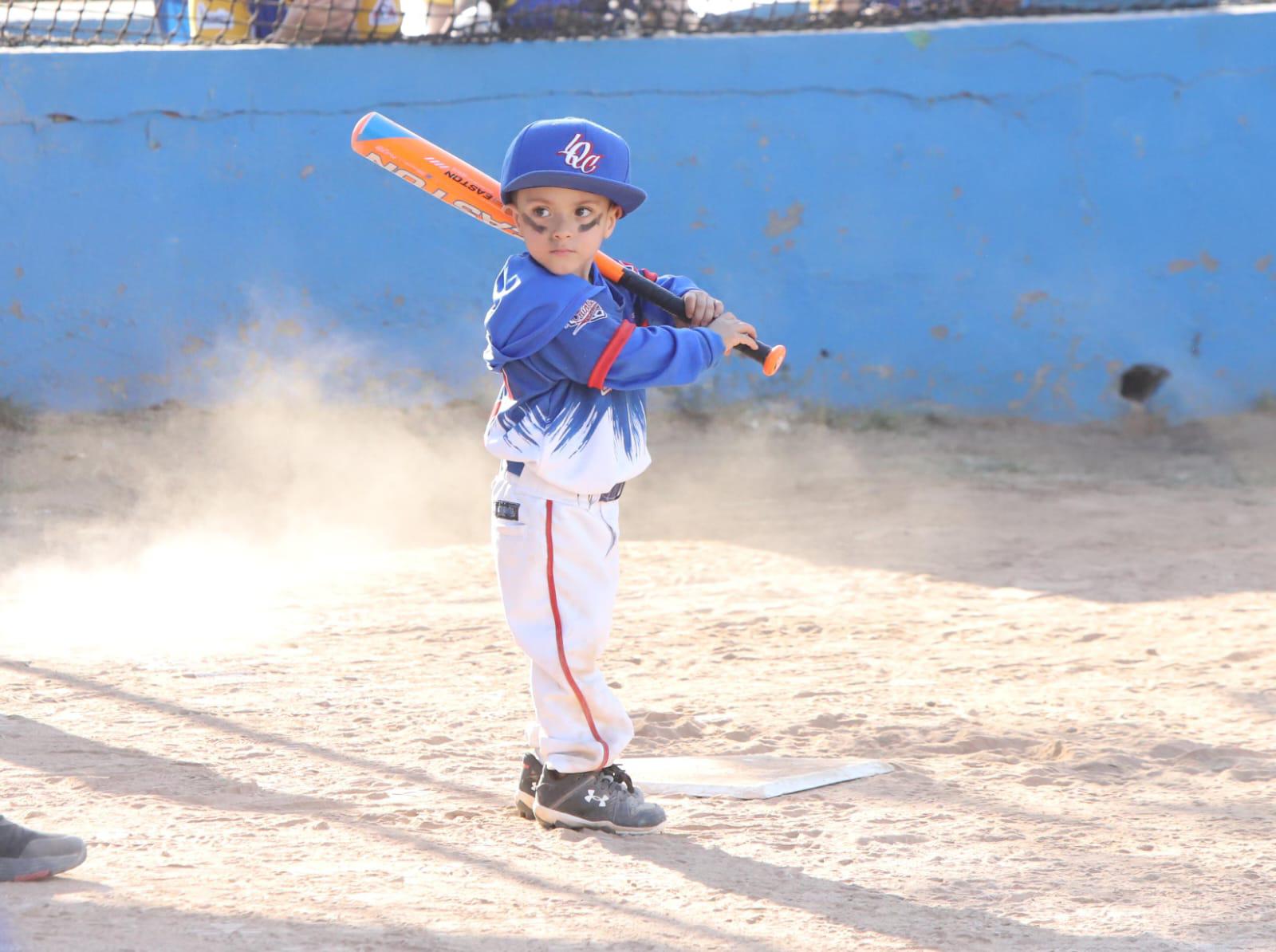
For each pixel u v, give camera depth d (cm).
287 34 3872
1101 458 3612
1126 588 2391
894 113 3831
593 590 1163
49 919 937
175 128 3772
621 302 1192
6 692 1694
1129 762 1435
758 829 1207
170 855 1107
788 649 2016
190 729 1541
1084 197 3844
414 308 3828
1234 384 3875
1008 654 1980
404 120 3806
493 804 1283
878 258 3866
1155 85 3816
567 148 1079
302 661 1914
